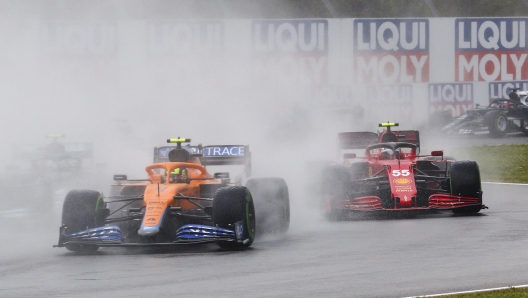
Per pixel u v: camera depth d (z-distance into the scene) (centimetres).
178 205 3784
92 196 3734
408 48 14175
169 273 3078
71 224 3669
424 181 5000
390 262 3234
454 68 14325
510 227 4212
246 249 3700
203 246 3872
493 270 2998
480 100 14438
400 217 4956
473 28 14350
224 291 2711
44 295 2712
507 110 12794
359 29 14000
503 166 8819
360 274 2986
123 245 3484
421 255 3384
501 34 14412
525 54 14475
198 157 4872
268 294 2652
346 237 4059
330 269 3108
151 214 3566
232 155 4909
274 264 3244
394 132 6338
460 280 2830
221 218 3578
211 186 4172
